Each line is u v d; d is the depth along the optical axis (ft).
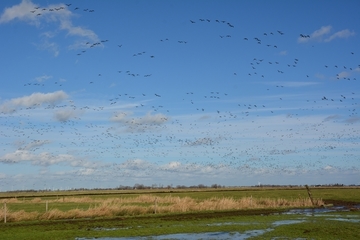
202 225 115.24
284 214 150.92
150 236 95.40
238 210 165.89
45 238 92.63
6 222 122.72
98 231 103.30
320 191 404.36
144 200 228.02
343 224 114.93
